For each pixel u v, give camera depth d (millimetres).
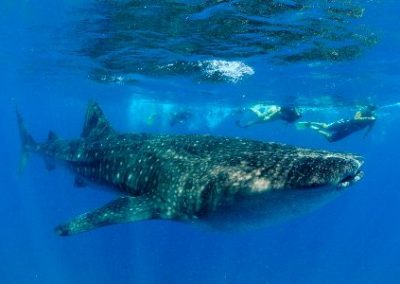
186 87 23766
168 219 5918
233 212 5141
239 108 31438
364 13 10773
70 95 34406
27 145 14156
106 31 13742
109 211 5938
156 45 14906
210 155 6008
